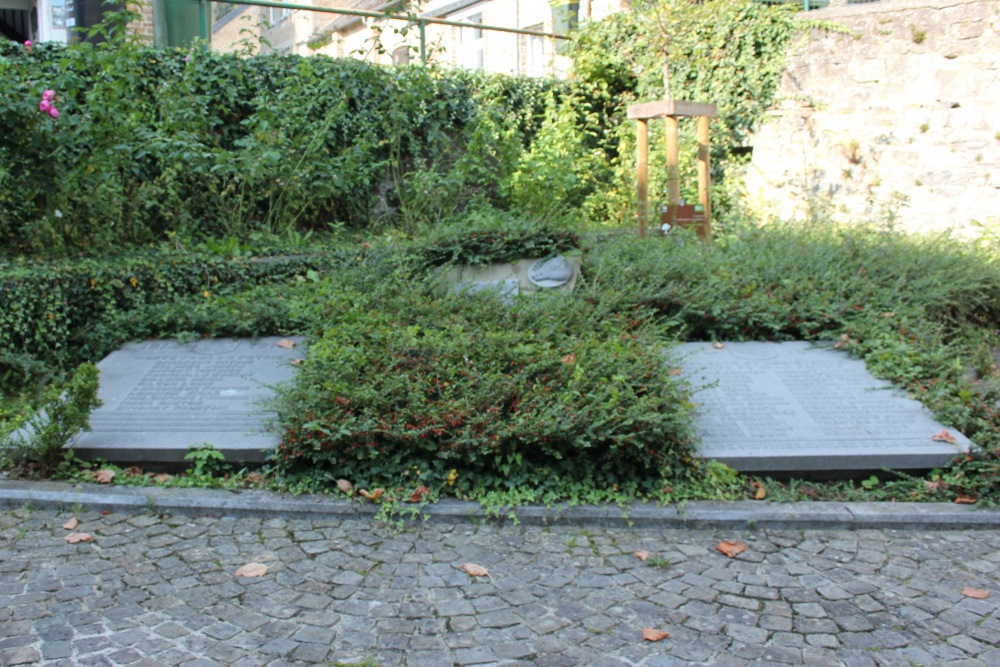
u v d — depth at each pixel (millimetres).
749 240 8211
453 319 5953
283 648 3221
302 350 6000
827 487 4797
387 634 3330
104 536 4184
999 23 9883
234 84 9469
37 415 5000
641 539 4227
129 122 7715
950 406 5188
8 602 3531
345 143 9945
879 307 6699
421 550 4078
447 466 4645
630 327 6277
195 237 8375
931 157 10445
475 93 11492
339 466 4656
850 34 10750
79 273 6355
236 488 4676
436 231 7605
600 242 7691
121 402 5379
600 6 13430
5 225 7359
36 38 14805
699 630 3385
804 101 11180
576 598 3629
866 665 3154
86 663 3102
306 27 13461
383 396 4746
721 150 11797
